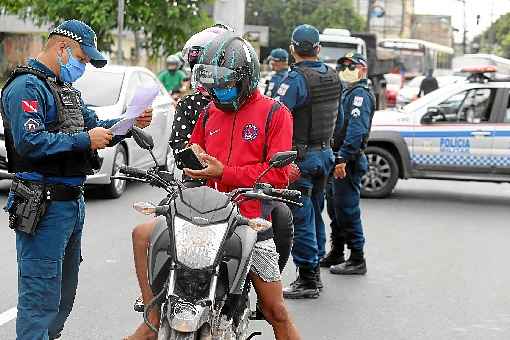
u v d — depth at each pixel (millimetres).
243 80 4750
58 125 5016
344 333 6781
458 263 9391
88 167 5156
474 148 13914
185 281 4039
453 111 14094
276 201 4824
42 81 4965
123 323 6793
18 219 4996
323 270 8852
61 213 5055
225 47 4715
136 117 4859
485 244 10547
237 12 41562
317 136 7277
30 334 5039
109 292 7648
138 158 13234
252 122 4918
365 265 8742
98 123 5504
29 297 5051
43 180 5004
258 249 4691
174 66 18984
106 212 11516
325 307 7473
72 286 5449
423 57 49500
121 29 19438
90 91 12805
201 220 4074
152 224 4586
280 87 7152
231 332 4332
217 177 4746
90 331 6574
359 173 8430
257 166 4805
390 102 35562
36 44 40812
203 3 23984
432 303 7738
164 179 4629
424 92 30172
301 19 74000
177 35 23469
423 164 14117
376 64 38719
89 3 22859
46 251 5043
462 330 6965
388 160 14133
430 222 12062
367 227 11484
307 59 7270
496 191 15664
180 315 3943
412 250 10023
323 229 7922
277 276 4789
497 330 6988
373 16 104125
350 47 33031
